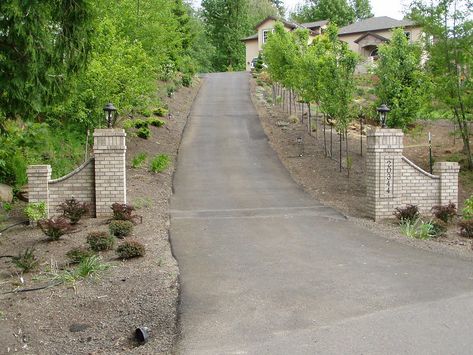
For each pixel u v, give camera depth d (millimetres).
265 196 12328
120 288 5930
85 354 4512
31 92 5945
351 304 5430
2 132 7039
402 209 9945
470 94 13414
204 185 13500
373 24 40906
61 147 13594
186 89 30969
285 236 8703
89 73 11781
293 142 18844
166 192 12578
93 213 10328
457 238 8648
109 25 12781
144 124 18469
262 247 7957
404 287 5977
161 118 22172
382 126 10641
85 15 6062
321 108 15195
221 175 14664
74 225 9375
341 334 4648
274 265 6957
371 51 38969
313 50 16391
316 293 5793
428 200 10742
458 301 5473
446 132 19547
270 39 23359
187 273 6566
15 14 5293
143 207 10820
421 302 5457
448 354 4223
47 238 8391
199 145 18547
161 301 5551
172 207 11156
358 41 38781
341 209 10992
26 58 5660
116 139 10164
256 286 6059
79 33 6102
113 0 14688
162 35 16812
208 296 5715
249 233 8906
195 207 11164
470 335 4586
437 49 13461
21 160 11961
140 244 7262
